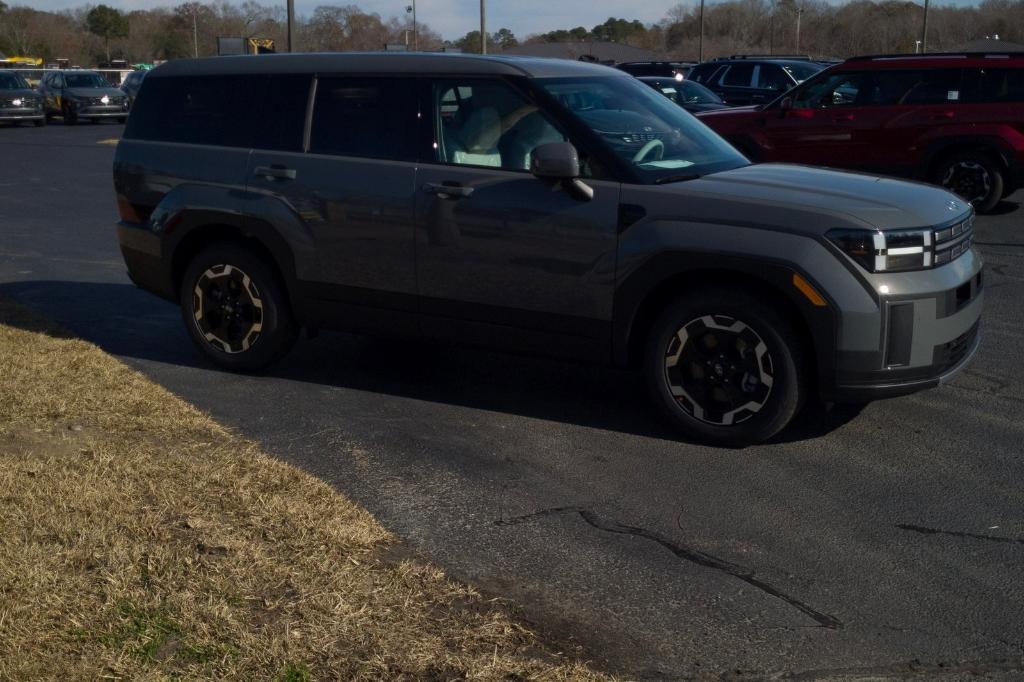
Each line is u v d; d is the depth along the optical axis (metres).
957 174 12.56
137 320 7.86
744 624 3.59
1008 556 4.10
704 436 5.24
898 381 4.93
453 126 5.70
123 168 6.70
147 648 3.27
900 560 4.06
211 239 6.57
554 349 5.53
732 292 5.04
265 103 6.25
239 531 4.09
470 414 5.75
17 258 10.44
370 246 5.86
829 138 12.97
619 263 5.20
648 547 4.16
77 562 3.79
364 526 4.20
